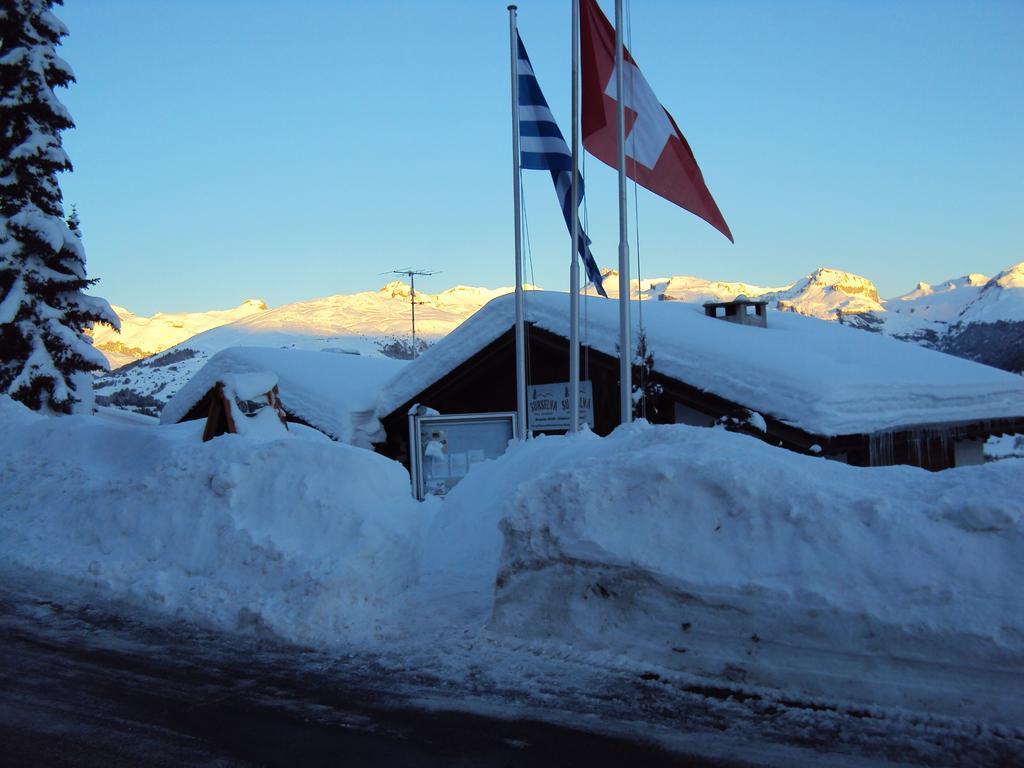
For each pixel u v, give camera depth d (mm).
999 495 6070
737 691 6094
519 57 15172
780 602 6145
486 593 8289
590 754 5191
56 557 9734
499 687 6344
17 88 23750
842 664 5871
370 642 7473
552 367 21328
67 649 7367
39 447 12336
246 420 13266
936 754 5043
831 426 15641
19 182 23797
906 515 6129
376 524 8500
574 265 14156
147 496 9758
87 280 24672
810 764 4965
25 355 23766
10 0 23766
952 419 18266
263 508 9008
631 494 7098
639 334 16922
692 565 6602
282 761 5188
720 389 17156
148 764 5164
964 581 5699
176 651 7320
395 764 5125
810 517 6371
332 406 23188
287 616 7707
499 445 16078
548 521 7293
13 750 5355
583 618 7012
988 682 5441
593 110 13969
